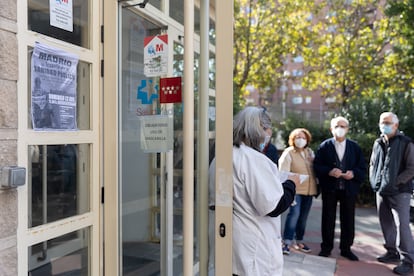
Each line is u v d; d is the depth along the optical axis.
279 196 1.81
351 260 4.32
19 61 1.68
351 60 11.13
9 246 1.64
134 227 2.33
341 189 4.23
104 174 2.18
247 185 1.83
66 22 1.97
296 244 4.73
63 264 2.00
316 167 4.36
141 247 2.34
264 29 11.24
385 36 10.49
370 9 11.38
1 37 1.59
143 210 2.32
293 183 1.98
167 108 2.06
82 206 2.11
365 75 11.34
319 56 11.77
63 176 1.99
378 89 10.65
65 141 1.94
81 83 2.07
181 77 1.99
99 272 2.18
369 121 7.84
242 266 1.85
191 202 1.93
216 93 1.79
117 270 2.16
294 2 11.14
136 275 2.33
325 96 13.43
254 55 11.66
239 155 1.89
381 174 4.02
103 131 2.18
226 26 1.75
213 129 1.91
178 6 1.97
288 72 13.51
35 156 1.82
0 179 1.57
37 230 1.80
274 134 9.73
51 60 1.86
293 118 9.69
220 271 1.83
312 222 6.36
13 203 1.65
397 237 3.91
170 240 2.22
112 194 2.16
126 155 2.23
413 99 8.01
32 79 1.76
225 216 1.81
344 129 4.19
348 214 4.29
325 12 11.78
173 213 2.16
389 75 10.98
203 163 1.92
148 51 2.12
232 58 1.75
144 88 2.14
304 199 4.64
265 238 1.88
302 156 4.53
